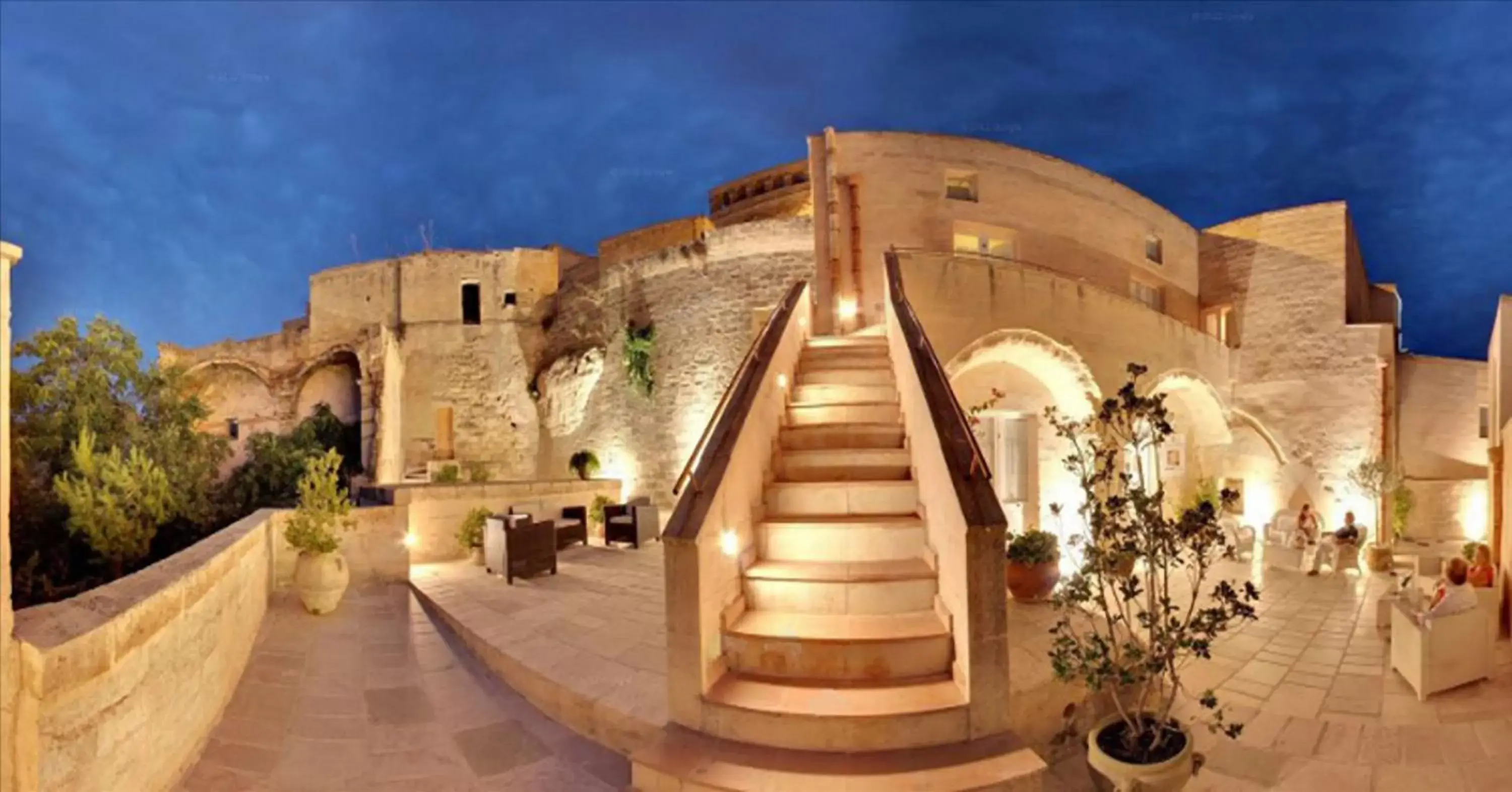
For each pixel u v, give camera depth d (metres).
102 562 11.82
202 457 15.91
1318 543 12.59
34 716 2.91
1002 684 4.58
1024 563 7.46
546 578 9.47
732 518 5.70
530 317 22.27
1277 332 16.98
